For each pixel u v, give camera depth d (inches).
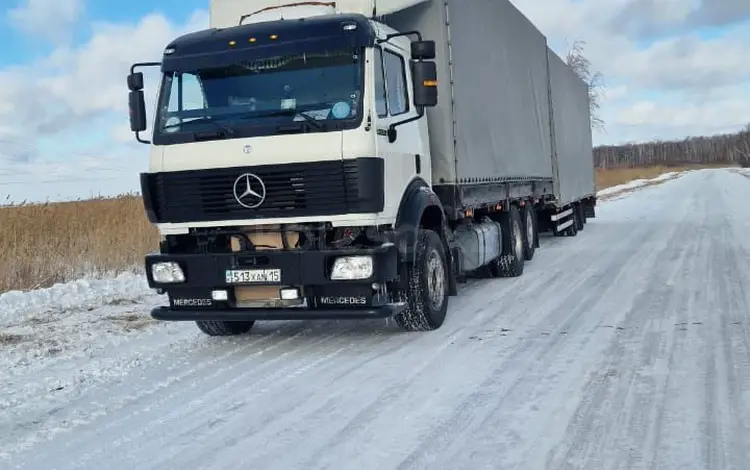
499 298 359.3
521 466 148.3
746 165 4820.4
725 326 265.1
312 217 248.8
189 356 270.1
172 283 265.3
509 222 438.6
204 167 258.1
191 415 195.9
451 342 266.4
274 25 266.2
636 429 166.2
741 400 182.4
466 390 203.3
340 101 249.9
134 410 203.8
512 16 466.9
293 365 245.3
